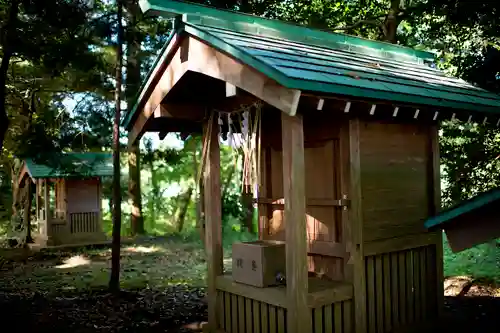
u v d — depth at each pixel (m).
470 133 9.79
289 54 4.70
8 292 8.77
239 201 18.39
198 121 6.14
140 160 19.95
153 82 5.62
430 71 6.83
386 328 5.27
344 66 5.00
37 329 6.38
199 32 4.74
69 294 8.48
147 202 23.80
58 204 15.36
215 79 5.41
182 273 10.55
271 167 5.84
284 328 4.72
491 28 9.00
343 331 4.86
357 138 4.96
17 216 16.62
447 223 3.59
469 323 5.90
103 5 10.81
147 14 4.94
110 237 17.39
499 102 6.26
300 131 4.43
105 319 6.82
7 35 8.09
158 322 6.64
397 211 5.42
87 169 14.73
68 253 13.91
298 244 4.41
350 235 4.96
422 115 5.61
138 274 10.51
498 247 10.03
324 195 5.26
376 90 4.39
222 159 19.89
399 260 5.48
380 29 13.30
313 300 4.54
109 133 13.95
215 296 5.75
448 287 7.89
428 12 10.30
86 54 9.09
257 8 12.74
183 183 23.39
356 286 4.91
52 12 8.10
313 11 13.39
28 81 13.71
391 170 5.39
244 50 4.22
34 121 14.16
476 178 9.70
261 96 4.14
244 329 5.30
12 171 17.05
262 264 4.94
